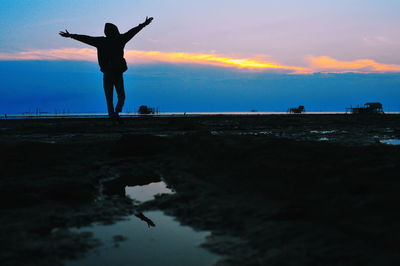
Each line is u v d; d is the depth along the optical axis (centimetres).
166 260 295
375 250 265
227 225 369
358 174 444
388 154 565
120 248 324
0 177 578
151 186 611
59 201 489
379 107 7838
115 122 2630
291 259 270
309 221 345
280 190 449
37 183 545
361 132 1916
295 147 630
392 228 286
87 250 320
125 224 399
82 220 413
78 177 634
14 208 446
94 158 862
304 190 427
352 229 303
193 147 869
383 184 394
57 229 381
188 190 538
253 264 272
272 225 345
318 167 489
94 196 539
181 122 2553
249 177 534
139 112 8706
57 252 312
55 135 1750
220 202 451
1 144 807
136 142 955
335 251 272
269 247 298
